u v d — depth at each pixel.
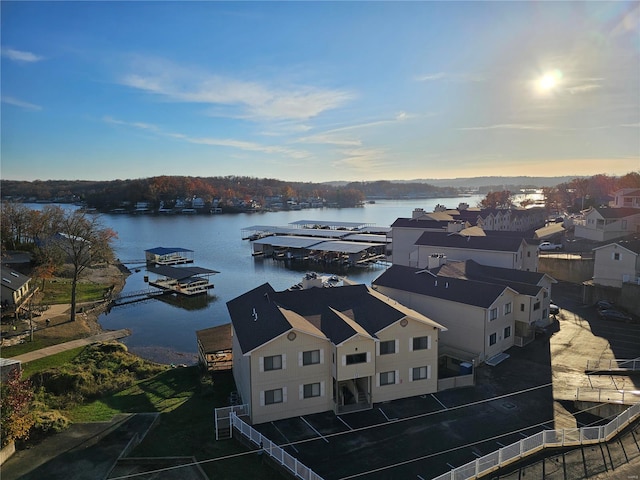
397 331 34.84
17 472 25.70
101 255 78.31
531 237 70.06
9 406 27.31
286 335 32.00
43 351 48.72
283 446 28.98
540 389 36.22
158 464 26.69
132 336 59.81
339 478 25.67
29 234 105.19
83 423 31.34
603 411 32.06
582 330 49.50
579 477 24.17
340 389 33.88
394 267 53.97
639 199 110.88
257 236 155.00
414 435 30.02
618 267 58.09
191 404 35.62
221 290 85.81
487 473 24.86
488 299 42.22
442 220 88.44
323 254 118.94
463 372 38.97
